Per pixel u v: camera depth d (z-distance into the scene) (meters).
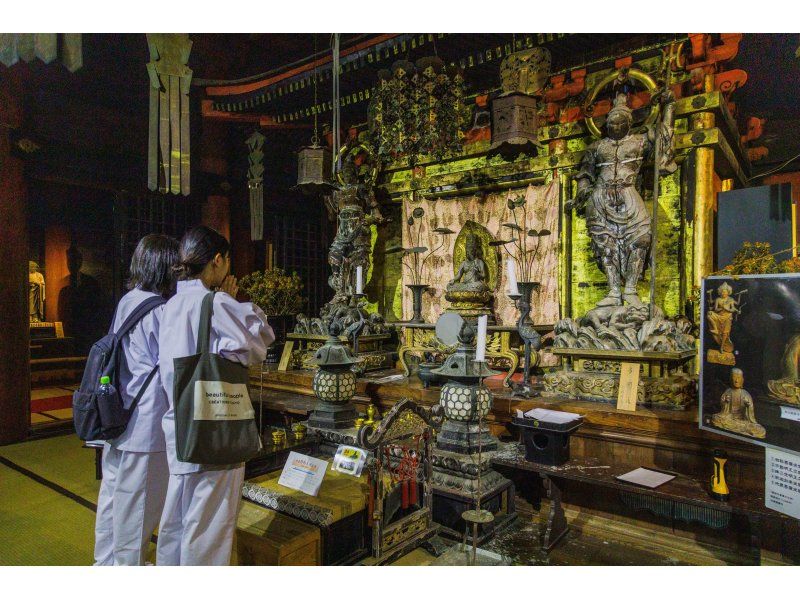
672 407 3.52
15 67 5.81
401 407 2.83
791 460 2.25
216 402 1.92
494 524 3.09
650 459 3.34
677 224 4.75
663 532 3.08
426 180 6.54
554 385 4.03
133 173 7.53
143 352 2.32
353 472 2.78
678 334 3.91
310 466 2.82
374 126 4.54
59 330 9.38
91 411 2.20
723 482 2.60
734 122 5.36
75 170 6.82
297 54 8.70
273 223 8.70
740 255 2.95
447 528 3.09
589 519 3.29
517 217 5.84
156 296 2.46
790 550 2.76
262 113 7.57
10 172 5.74
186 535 1.96
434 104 4.33
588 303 5.34
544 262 5.61
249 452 1.98
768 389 2.35
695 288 4.16
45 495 3.84
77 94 7.20
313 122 7.77
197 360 1.92
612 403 3.73
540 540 3.03
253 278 6.63
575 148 5.46
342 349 3.75
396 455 2.93
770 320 2.35
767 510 2.43
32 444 5.43
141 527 2.31
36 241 9.45
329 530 2.52
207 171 8.06
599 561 2.80
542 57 4.90
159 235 2.62
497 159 6.03
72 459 4.84
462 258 6.30
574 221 5.45
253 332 2.03
